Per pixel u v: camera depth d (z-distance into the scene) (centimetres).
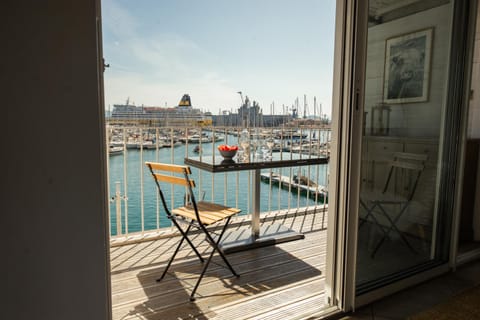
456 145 231
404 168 204
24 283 88
